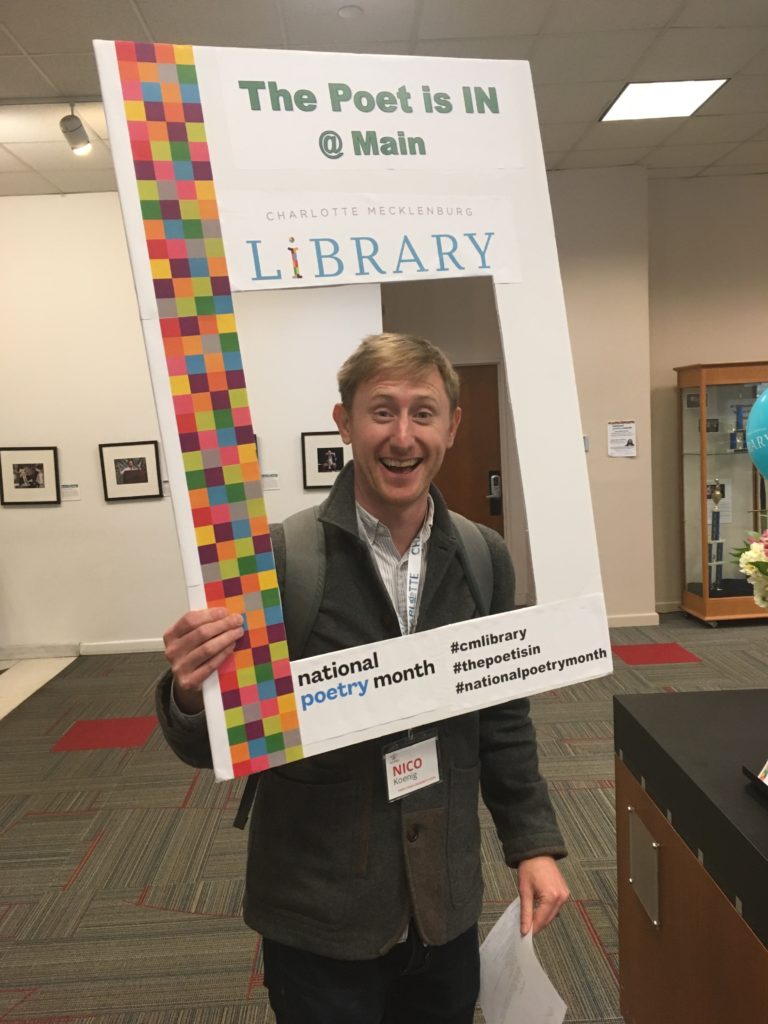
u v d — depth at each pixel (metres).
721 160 4.98
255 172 0.77
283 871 0.95
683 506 5.34
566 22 3.22
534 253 0.88
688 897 1.21
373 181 0.81
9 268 4.92
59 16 2.99
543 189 0.88
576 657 0.92
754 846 0.99
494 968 1.06
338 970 0.94
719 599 5.05
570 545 0.91
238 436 0.77
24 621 5.12
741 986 1.04
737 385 4.95
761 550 1.25
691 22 3.26
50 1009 1.84
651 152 4.78
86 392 4.99
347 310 2.77
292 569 0.92
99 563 5.09
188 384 0.75
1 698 4.27
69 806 2.90
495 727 1.11
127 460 5.02
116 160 0.73
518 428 0.88
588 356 5.12
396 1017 1.09
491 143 0.86
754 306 5.46
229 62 0.77
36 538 5.08
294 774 0.95
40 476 5.02
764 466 1.30
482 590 1.01
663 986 1.34
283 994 0.97
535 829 1.06
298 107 0.79
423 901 0.94
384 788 0.94
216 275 0.76
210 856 2.52
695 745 1.32
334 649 0.90
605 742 3.24
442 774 0.98
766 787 1.11
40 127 3.93
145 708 3.98
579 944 2.00
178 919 2.18
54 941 2.10
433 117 0.84
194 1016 1.81
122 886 2.36
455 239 0.84
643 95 3.96
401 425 0.86
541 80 3.76
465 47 3.41
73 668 4.81
